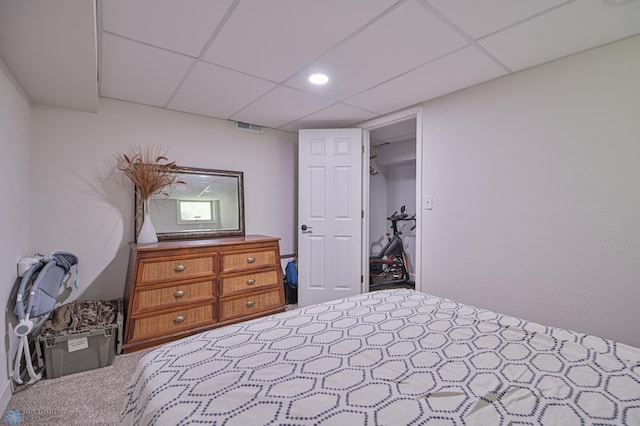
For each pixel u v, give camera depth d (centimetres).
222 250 262
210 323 252
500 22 152
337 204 334
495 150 219
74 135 240
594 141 175
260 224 347
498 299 218
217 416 71
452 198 245
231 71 206
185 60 191
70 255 215
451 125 246
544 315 195
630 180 164
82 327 199
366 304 153
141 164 254
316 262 336
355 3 138
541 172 196
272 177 357
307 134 334
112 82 223
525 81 203
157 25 154
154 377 88
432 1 136
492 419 70
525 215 204
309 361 96
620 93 167
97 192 250
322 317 135
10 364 168
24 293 175
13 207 178
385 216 521
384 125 311
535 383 84
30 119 219
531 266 201
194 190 296
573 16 146
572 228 184
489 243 222
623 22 150
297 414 71
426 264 264
